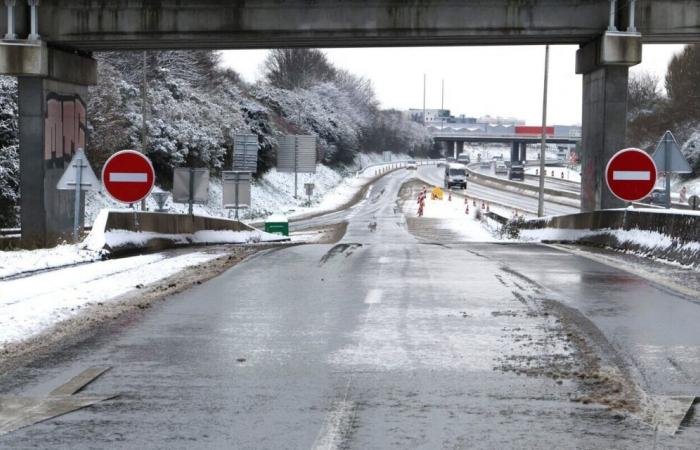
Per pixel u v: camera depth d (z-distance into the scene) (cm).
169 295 1194
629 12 2552
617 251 2028
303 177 9888
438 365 764
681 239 1680
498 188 10831
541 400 651
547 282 1338
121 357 802
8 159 4378
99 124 5488
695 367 754
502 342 859
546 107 4956
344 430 579
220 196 7025
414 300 1144
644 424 590
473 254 1912
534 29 2588
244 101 8794
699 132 8700
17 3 2684
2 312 1016
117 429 583
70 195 2959
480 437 562
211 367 762
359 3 2605
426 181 12219
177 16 2645
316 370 749
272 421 600
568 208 7406
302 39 2661
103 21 2666
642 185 1973
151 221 2133
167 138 6319
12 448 545
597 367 752
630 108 11994
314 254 1895
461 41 2717
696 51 9419
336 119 12681
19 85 2719
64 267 1563
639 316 1009
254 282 1345
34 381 713
